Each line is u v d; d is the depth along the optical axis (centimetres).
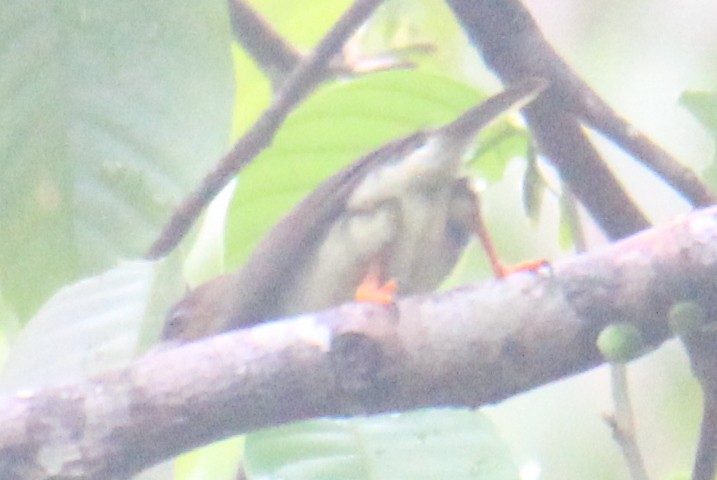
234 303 915
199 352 611
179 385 602
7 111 705
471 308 607
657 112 1434
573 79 726
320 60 743
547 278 605
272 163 865
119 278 716
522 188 778
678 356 1319
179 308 1055
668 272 590
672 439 1288
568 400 1407
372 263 849
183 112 685
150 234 717
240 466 828
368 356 603
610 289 596
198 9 680
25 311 731
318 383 605
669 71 1452
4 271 725
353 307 616
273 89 899
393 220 848
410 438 695
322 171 881
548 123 732
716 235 589
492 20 738
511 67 746
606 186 734
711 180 795
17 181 714
